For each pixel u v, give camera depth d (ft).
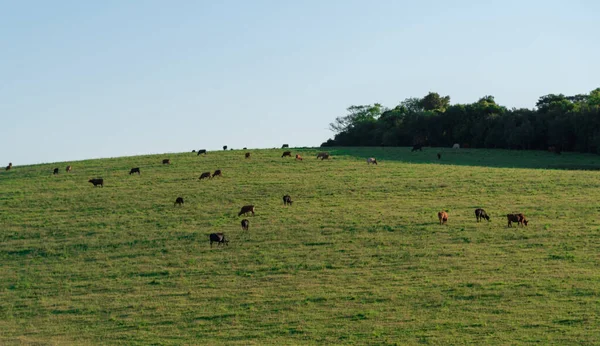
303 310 109.29
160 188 209.26
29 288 127.95
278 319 105.81
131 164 261.24
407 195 190.70
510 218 154.51
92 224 169.99
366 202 183.32
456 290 114.62
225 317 108.06
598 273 120.06
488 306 106.73
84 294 123.13
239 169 240.73
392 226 157.07
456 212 169.27
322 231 155.02
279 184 209.05
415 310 106.73
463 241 144.05
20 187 221.46
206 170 240.53
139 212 179.93
